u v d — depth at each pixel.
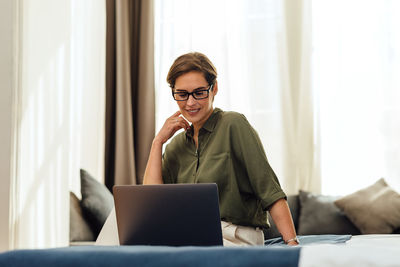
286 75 4.43
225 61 4.43
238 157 1.96
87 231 3.31
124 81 4.30
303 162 4.40
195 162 2.06
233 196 1.94
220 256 1.00
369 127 4.41
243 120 1.99
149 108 4.32
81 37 4.35
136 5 4.42
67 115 4.16
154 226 1.51
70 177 4.18
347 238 2.35
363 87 4.44
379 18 4.42
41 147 4.05
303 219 4.12
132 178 4.23
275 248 1.02
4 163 3.91
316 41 4.50
